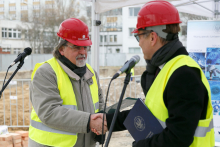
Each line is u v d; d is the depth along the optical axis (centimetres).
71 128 222
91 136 255
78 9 3603
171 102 150
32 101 244
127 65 183
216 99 432
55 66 241
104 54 3809
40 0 3697
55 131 230
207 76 435
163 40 167
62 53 246
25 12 4009
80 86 249
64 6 3622
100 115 223
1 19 4109
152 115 164
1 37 4109
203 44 434
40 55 3409
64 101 234
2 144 427
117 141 518
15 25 4138
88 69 266
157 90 165
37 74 234
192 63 157
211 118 164
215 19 470
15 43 4125
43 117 224
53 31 3691
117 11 4441
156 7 168
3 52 4091
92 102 257
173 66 159
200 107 146
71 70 244
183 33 2988
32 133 242
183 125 144
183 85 147
